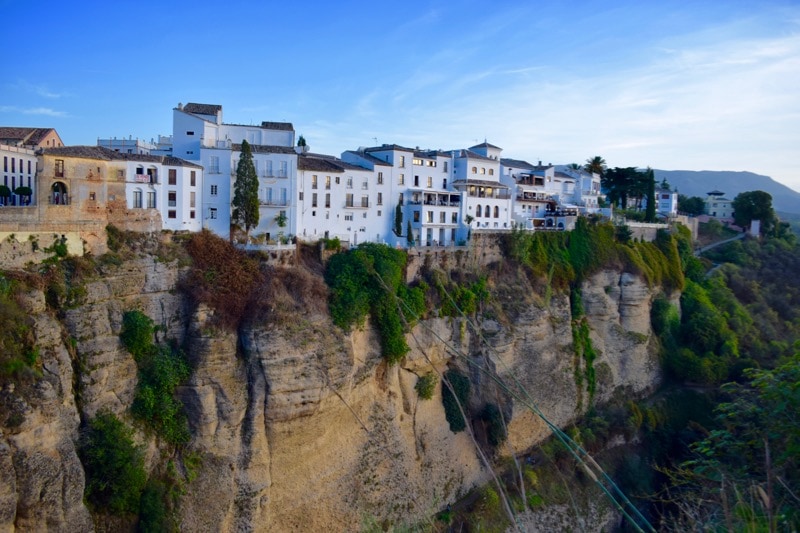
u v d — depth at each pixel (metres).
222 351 44.53
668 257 87.56
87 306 40.81
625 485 63.66
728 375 78.88
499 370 61.12
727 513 11.77
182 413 43.81
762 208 120.12
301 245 56.22
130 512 40.00
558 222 86.75
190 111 60.81
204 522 41.97
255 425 44.62
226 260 48.94
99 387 40.31
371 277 54.28
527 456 62.34
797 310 94.62
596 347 73.62
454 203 73.88
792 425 18.28
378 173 67.94
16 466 33.62
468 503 56.41
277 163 57.38
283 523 45.59
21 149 51.91
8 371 34.53
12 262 38.28
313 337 47.38
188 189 51.78
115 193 46.19
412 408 56.16
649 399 75.94
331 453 48.62
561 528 56.72
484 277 65.31
